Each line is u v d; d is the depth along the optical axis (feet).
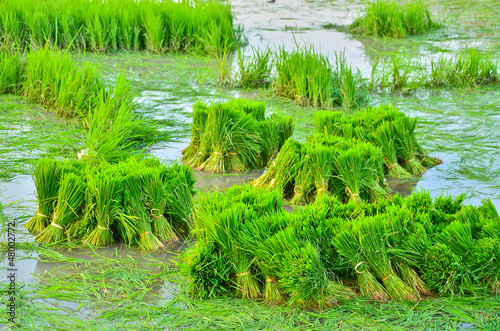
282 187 15.35
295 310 9.95
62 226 12.73
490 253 10.27
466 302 10.05
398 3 50.47
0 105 22.20
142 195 12.83
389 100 24.99
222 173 17.39
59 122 20.89
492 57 31.53
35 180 13.07
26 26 33.53
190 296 10.55
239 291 10.69
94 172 14.07
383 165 17.19
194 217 12.10
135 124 19.80
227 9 39.45
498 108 23.34
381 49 34.71
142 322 9.53
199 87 26.94
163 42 35.14
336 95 24.52
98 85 23.06
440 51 33.83
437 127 20.94
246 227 10.91
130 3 38.19
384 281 10.52
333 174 15.10
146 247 12.57
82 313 9.82
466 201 14.85
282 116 18.69
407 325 9.44
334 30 41.16
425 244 10.64
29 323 9.37
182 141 19.99
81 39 34.32
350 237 10.54
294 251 10.07
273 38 37.81
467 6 50.44
